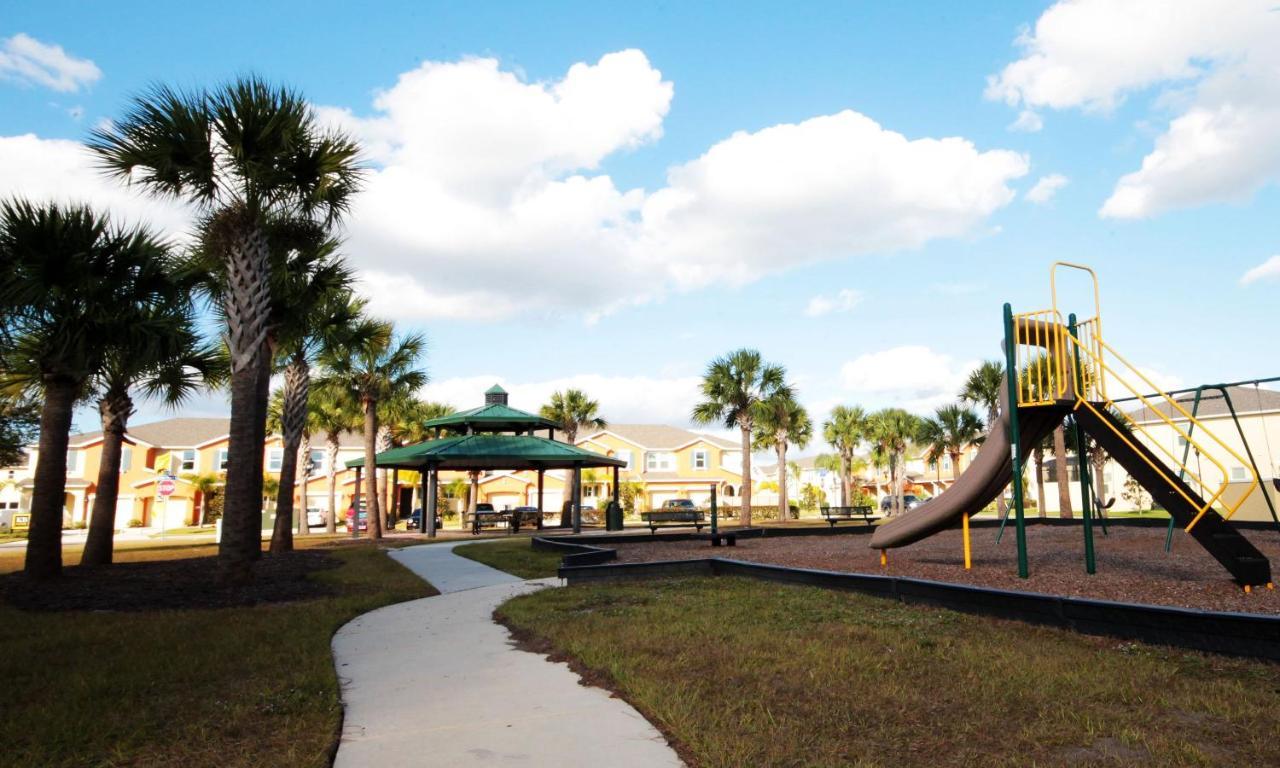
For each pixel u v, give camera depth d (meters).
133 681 5.85
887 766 3.93
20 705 5.29
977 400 37.03
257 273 12.56
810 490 67.75
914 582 8.82
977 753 4.11
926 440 42.25
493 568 14.98
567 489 44.31
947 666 5.90
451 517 47.19
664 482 60.06
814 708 4.88
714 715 4.70
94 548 15.94
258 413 15.91
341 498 52.53
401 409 34.31
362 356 27.70
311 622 8.66
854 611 8.38
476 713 5.03
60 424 13.50
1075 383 10.17
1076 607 7.03
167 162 11.73
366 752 4.29
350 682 5.97
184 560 17.17
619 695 5.42
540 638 7.55
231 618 9.02
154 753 4.28
